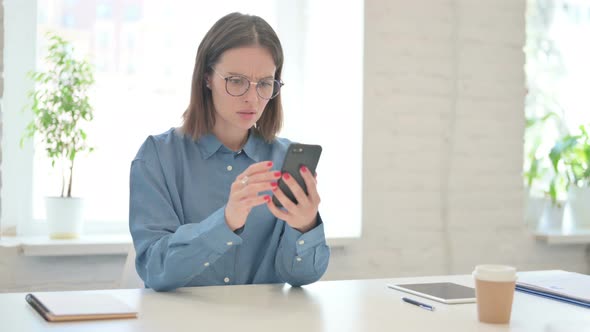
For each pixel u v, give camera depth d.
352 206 3.07
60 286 2.61
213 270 1.76
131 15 2.95
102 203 2.91
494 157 3.31
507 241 3.35
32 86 2.78
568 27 3.60
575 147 3.51
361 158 3.02
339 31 3.12
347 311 1.35
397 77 3.09
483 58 3.26
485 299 1.27
